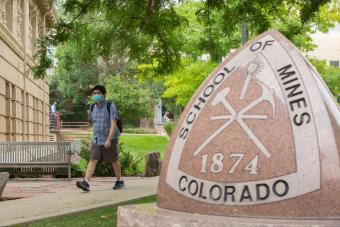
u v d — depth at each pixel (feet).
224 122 16.81
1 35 87.92
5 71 92.79
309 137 15.70
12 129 100.83
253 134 16.24
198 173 16.71
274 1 50.16
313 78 16.39
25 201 34.42
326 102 16.22
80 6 48.37
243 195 15.87
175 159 17.51
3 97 92.94
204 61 85.76
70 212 29.22
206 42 57.67
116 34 53.01
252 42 17.95
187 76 85.71
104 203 32.35
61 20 49.67
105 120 39.34
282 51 17.15
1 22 86.33
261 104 16.55
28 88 118.01
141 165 70.18
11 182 53.57
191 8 74.79
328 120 15.78
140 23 51.11
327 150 15.51
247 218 15.52
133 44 53.83
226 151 16.43
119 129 40.16
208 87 17.89
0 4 91.61
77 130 203.31
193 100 18.07
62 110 237.25
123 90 184.85
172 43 54.95
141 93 186.91
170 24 51.39
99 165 59.98
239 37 74.95
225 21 51.01
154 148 120.06
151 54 55.88
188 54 80.28
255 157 15.99
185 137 17.49
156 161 58.34
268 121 16.22
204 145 16.89
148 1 49.52
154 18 50.55
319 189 15.26
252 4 48.67
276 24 65.31
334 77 87.81
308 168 15.44
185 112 18.11
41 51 49.70
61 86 211.41
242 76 17.26
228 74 17.63
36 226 25.94
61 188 45.50
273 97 16.47
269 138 16.02
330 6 78.13
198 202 16.46
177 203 16.94
